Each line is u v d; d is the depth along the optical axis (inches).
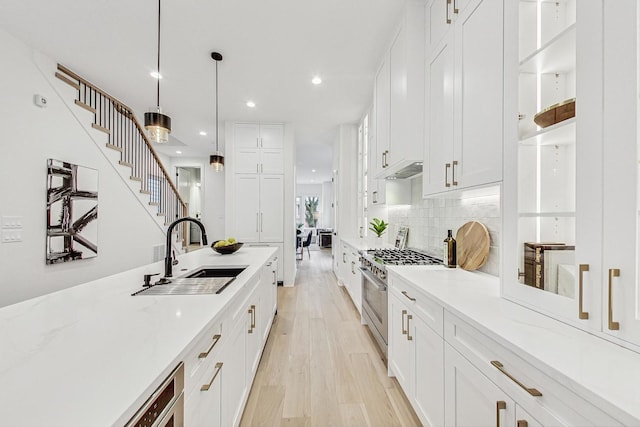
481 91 53.7
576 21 33.4
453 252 77.9
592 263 31.9
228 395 50.4
